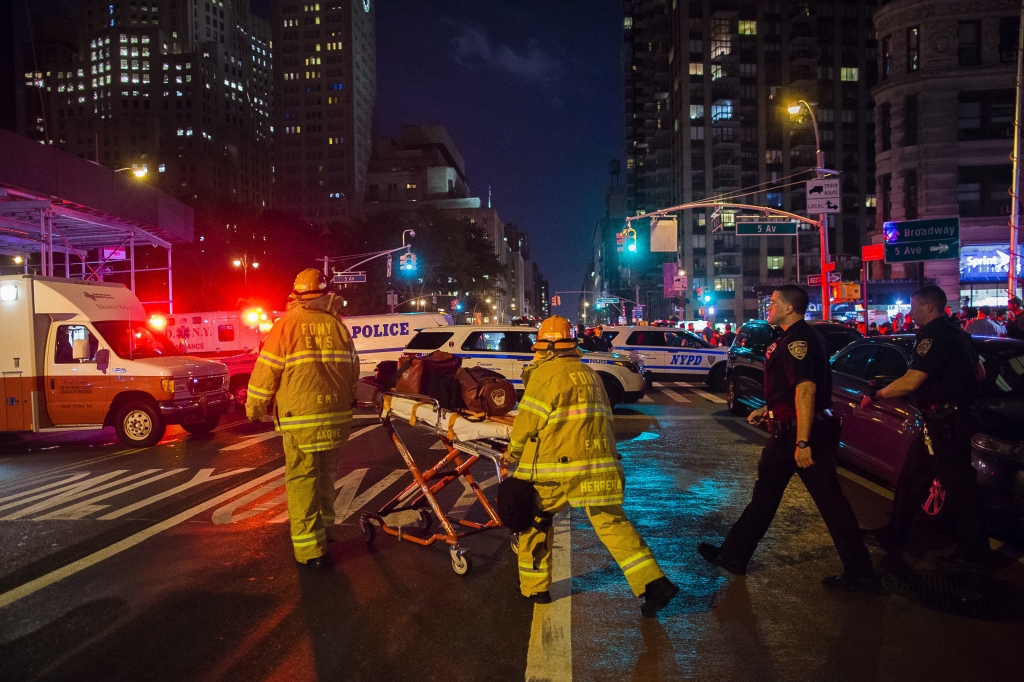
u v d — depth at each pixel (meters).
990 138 40.72
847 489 7.18
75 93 152.50
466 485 7.53
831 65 80.25
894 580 4.60
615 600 4.38
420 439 10.69
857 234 79.69
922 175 41.22
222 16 167.25
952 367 4.67
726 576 4.77
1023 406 5.88
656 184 93.12
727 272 77.00
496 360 14.59
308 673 3.48
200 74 149.38
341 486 7.57
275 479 8.06
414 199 152.50
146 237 23.52
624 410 14.20
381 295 63.12
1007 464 5.26
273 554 5.34
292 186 152.75
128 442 11.09
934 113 40.94
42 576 4.94
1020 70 21.45
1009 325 14.05
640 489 7.40
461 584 4.68
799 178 79.25
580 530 5.92
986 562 4.72
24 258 24.16
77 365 11.19
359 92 157.62
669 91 87.88
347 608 4.29
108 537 5.88
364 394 5.28
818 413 4.34
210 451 10.30
